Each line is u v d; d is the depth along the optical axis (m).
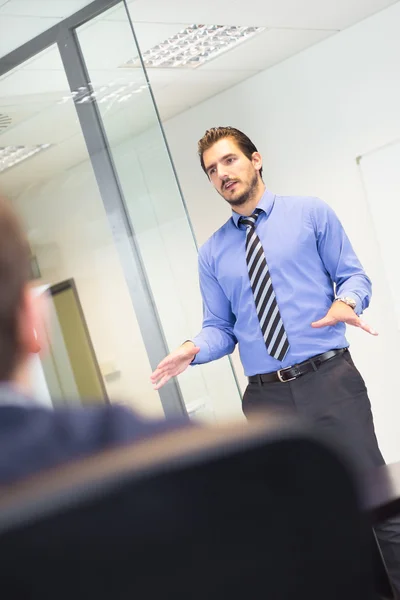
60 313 3.26
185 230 3.45
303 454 0.56
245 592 0.57
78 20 3.34
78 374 3.25
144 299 3.41
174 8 4.73
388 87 6.04
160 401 3.39
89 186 3.38
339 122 6.34
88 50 3.36
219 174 3.44
